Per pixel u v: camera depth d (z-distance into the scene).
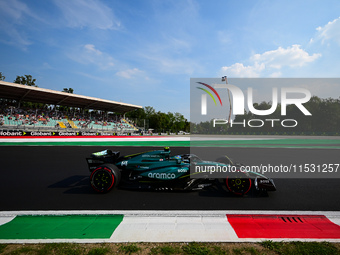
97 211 3.12
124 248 2.11
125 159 4.59
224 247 2.16
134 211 3.11
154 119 72.62
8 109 28.44
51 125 31.06
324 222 2.82
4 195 3.93
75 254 2.01
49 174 5.68
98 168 3.99
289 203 3.55
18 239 2.31
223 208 3.29
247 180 3.90
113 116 45.16
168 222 2.78
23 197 3.82
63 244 2.21
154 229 2.57
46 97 29.89
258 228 2.62
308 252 2.06
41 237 2.36
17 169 6.33
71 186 4.55
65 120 33.91
